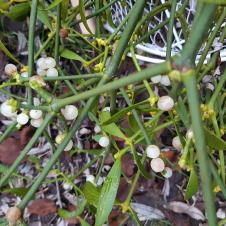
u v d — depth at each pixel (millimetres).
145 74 104
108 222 255
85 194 178
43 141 278
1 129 283
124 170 264
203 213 258
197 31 98
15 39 303
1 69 294
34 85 141
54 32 195
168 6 196
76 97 133
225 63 255
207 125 183
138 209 261
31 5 167
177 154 259
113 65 150
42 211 265
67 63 292
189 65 97
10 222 139
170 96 158
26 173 273
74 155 275
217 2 96
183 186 266
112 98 190
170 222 260
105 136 191
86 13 245
